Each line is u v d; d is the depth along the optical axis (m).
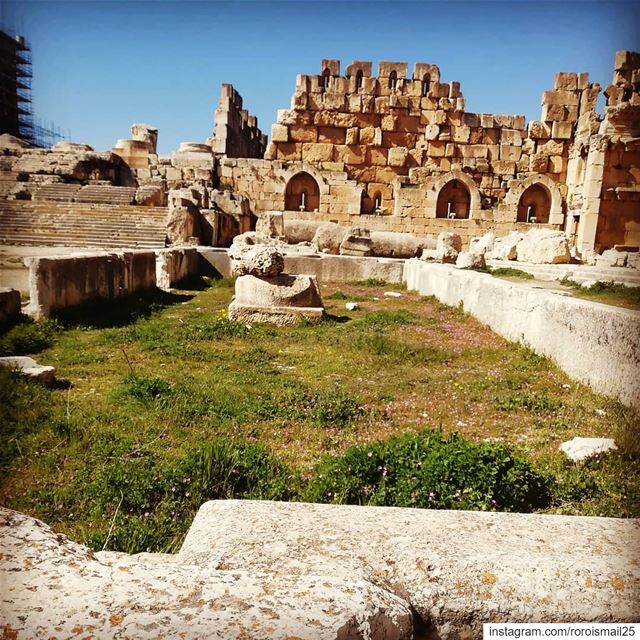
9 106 31.47
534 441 4.88
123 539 3.16
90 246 21.75
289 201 29.84
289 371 7.35
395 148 29.88
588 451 4.38
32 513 3.50
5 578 1.75
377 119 30.19
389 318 11.25
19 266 15.06
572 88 29.34
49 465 4.12
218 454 4.05
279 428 5.15
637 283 13.30
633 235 26.30
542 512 3.64
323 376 7.12
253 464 4.11
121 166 29.56
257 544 2.18
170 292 15.65
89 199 26.22
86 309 10.77
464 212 29.61
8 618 1.58
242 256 10.95
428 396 6.27
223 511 2.51
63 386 6.24
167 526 3.38
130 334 9.12
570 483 3.91
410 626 1.84
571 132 29.45
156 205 26.53
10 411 5.05
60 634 1.53
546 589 1.99
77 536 3.27
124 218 24.05
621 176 26.23
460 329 10.33
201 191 26.06
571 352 6.82
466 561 2.10
